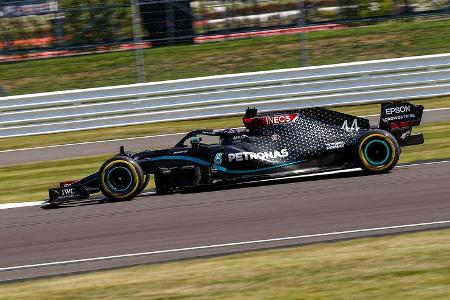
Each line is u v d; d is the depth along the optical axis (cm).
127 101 4494
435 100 4425
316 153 2667
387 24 5931
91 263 1994
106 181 2705
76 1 5525
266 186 2709
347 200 2375
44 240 2284
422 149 3186
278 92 4456
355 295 1578
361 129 2716
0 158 4019
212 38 5478
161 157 2730
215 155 2681
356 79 4441
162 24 5644
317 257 1856
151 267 1903
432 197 2319
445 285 1588
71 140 4288
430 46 5578
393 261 1773
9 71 5838
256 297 1617
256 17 5441
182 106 4494
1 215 2714
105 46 5094
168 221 2347
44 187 3181
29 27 5578
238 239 2081
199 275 1798
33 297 1742
